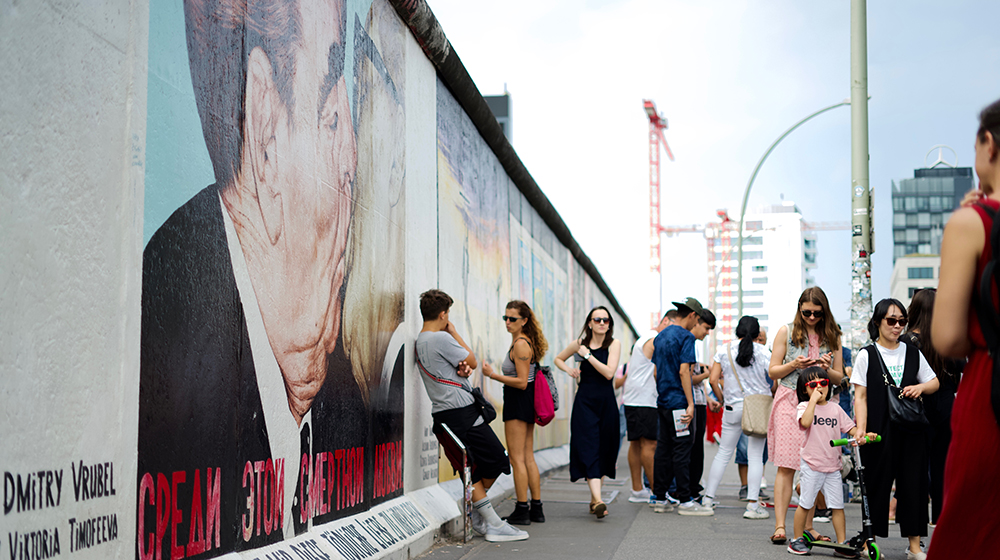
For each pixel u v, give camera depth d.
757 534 7.19
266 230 3.95
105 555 2.61
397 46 6.44
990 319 2.38
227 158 3.55
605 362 8.27
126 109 2.80
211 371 3.38
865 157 10.73
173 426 3.07
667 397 8.62
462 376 6.52
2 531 2.12
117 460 2.70
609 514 8.49
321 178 4.73
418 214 7.02
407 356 6.58
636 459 9.60
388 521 5.67
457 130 8.59
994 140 2.48
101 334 2.62
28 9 2.29
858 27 10.81
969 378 2.46
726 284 142.25
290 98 4.28
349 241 5.22
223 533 3.46
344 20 5.18
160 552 2.96
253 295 3.79
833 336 6.58
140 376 2.85
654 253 129.75
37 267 2.31
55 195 2.40
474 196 9.38
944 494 2.50
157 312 2.97
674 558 5.96
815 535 6.27
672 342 8.62
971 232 2.42
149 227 2.93
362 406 5.43
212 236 3.40
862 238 10.62
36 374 2.29
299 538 4.30
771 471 14.13
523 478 7.73
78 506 2.47
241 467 3.65
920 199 169.25
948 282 2.45
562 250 17.17
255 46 3.86
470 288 9.12
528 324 7.71
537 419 7.66
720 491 11.19
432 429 7.18
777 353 6.70
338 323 5.00
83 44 2.55
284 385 4.15
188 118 3.22
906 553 6.44
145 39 2.92
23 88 2.26
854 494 9.64
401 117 6.54
